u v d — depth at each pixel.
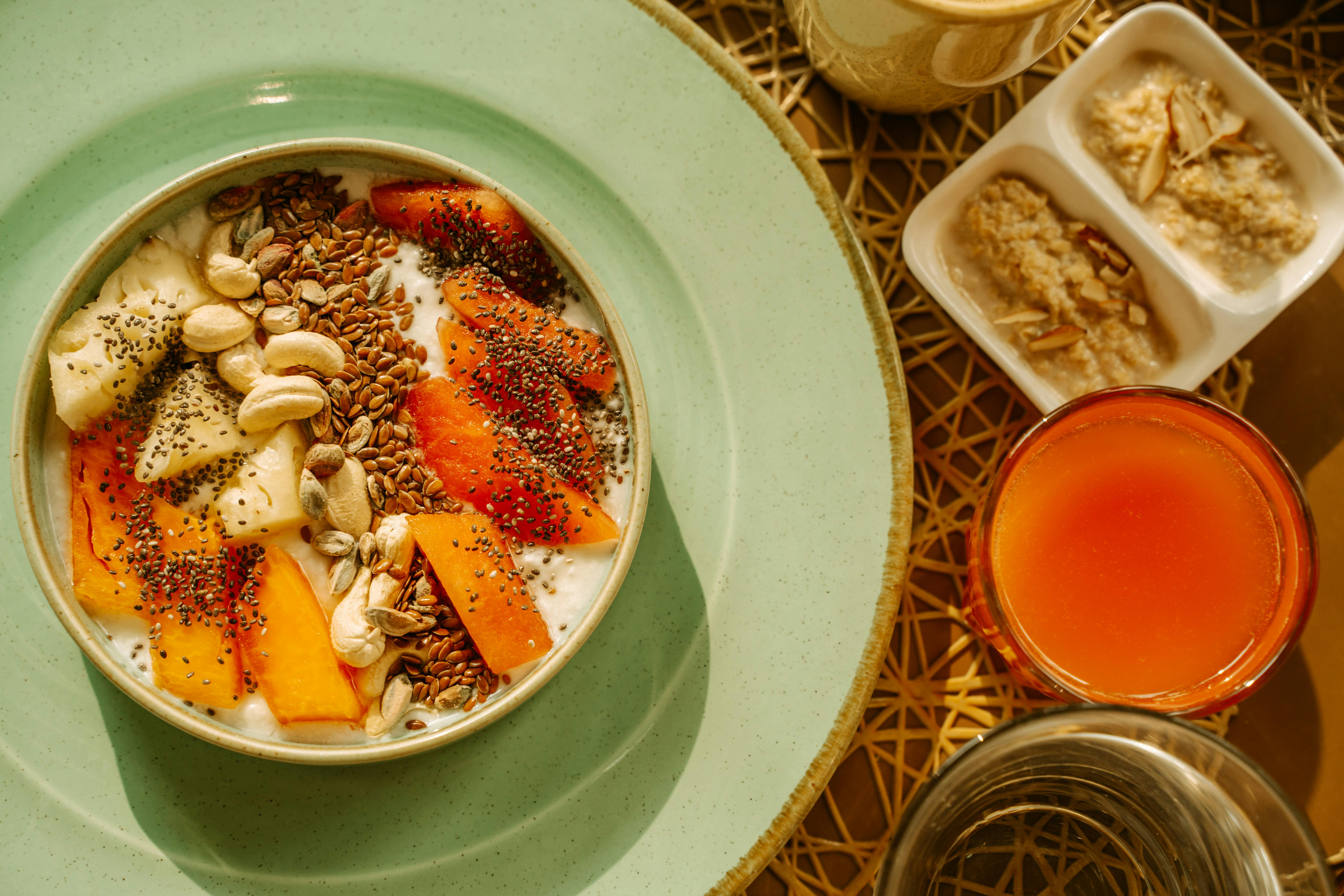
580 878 0.49
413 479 0.48
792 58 0.53
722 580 0.50
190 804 0.48
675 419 0.50
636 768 0.49
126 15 0.49
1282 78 0.54
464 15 0.50
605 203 0.50
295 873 0.48
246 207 0.47
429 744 0.45
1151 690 0.50
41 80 0.49
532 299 0.49
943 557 0.52
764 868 0.49
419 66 0.50
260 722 0.47
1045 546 0.50
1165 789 0.46
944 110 0.53
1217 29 0.54
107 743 0.48
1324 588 0.52
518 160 0.50
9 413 0.48
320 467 0.47
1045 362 0.52
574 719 0.49
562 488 0.47
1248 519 0.50
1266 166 0.52
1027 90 0.54
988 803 0.48
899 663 0.52
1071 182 0.51
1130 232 0.51
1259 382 0.53
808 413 0.50
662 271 0.50
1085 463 0.50
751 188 0.50
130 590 0.46
